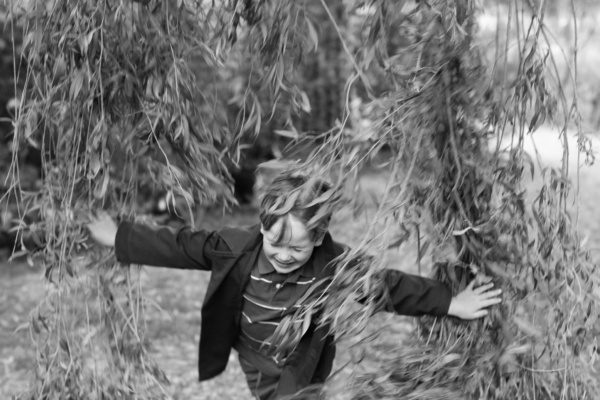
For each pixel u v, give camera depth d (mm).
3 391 4555
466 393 2510
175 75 2428
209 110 2740
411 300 2537
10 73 7633
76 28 2439
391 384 2490
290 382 2729
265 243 2605
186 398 4605
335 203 2225
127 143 2652
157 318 6102
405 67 2264
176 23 2488
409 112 2230
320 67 9930
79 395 2773
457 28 2193
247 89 2426
